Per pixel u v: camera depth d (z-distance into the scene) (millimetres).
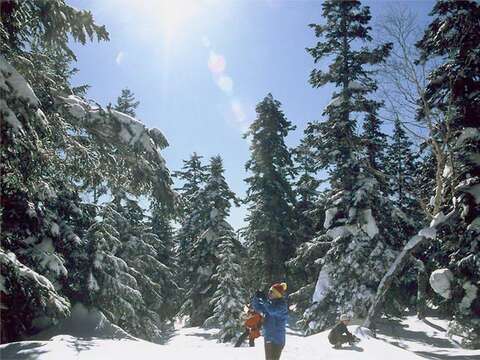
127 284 23094
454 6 17812
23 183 11828
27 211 14539
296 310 25078
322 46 22469
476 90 17656
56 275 16188
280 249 30484
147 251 33438
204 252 33812
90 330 18250
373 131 26625
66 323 18406
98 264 20562
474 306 16969
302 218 34156
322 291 21359
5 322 14734
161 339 28797
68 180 16281
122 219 30844
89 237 21406
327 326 20812
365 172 21891
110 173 14797
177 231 44656
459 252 17641
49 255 16156
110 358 8812
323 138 22797
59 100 13125
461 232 17953
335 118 21984
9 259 10648
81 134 14078
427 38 18656
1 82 9008
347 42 22375
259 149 32125
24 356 8859
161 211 15266
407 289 28266
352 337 11578
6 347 9852
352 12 22578
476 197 16656
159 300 30656
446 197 19000
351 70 22141
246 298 27578
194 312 34281
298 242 31859
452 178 17266
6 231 14359
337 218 22641
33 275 10938
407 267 21625
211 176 35938
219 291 27328
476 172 17578
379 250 20641
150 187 14812
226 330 25734
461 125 18250
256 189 31938
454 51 17844
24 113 9695
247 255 31312
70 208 20156
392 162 31891
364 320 20125
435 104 18594
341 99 21719
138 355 9297
